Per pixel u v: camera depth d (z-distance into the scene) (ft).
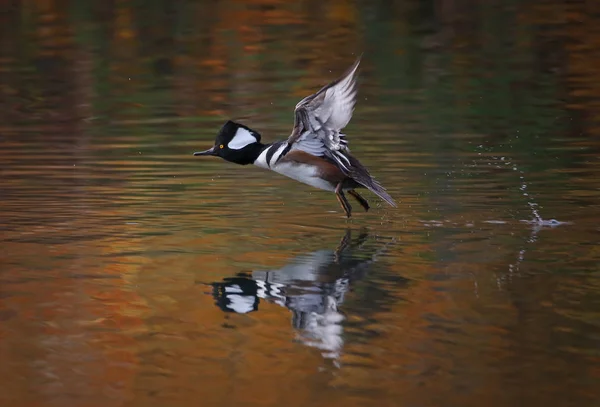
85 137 60.39
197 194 45.39
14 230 38.91
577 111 66.33
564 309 28.50
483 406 22.47
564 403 22.53
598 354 25.18
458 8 101.81
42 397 23.44
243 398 23.12
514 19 97.45
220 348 26.17
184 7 101.40
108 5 102.68
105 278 32.35
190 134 61.05
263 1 103.04
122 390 23.66
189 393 23.49
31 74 81.15
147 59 85.76
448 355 25.32
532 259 33.99
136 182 47.98
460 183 47.09
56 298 30.30
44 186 47.03
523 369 24.34
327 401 22.88
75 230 38.91
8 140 59.41
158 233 38.58
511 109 67.46
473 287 30.86
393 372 24.36
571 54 84.94
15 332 27.45
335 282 31.73
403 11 100.73
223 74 80.53
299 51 87.35
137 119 66.03
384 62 83.56
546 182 46.98
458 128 61.52
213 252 35.65
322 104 36.29
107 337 27.04
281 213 42.04
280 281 31.91
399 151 54.90
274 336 26.94
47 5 102.37
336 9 100.73
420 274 32.45
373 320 27.99
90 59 85.87
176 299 30.14
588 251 34.88
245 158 40.96
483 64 82.33
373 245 36.47
